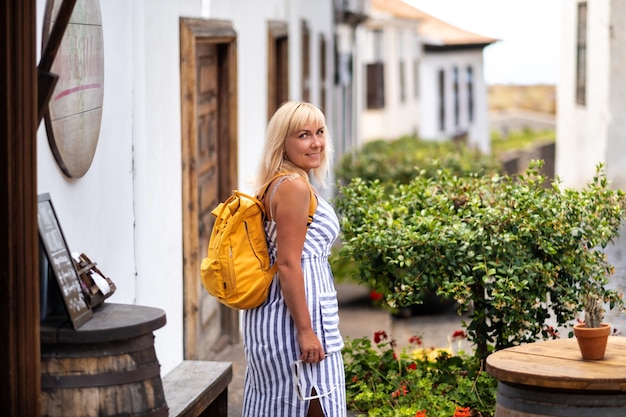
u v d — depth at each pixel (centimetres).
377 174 1185
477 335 545
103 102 500
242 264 409
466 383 539
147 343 375
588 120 1190
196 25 684
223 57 801
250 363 423
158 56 604
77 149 452
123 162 535
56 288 384
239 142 845
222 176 811
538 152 3253
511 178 565
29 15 350
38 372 353
